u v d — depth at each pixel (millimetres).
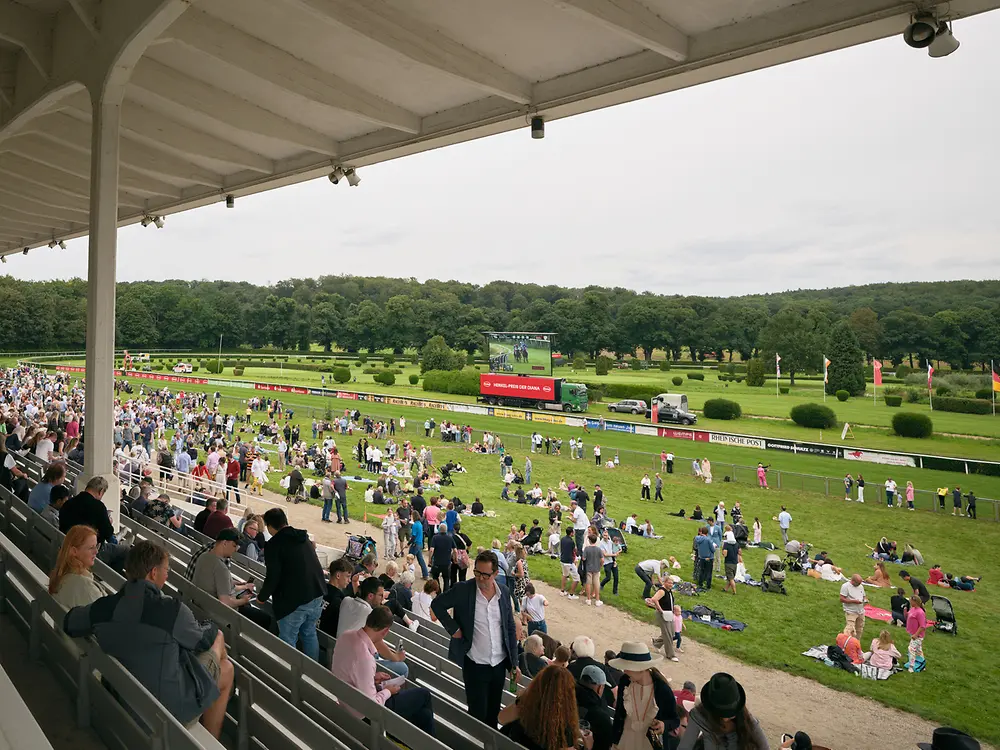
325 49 10148
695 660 13258
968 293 147250
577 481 31422
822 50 7848
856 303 132625
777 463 36875
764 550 21656
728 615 15664
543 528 22719
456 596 4891
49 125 14516
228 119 12297
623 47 9102
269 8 9211
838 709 11367
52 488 7695
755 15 7875
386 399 62094
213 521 8898
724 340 127000
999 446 46375
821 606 16344
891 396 69000
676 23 8180
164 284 172625
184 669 3309
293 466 31562
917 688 12195
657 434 46281
